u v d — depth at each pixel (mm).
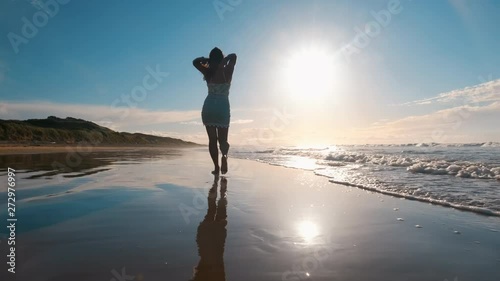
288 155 16828
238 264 2131
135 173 6871
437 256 2361
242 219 3268
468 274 2061
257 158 14375
